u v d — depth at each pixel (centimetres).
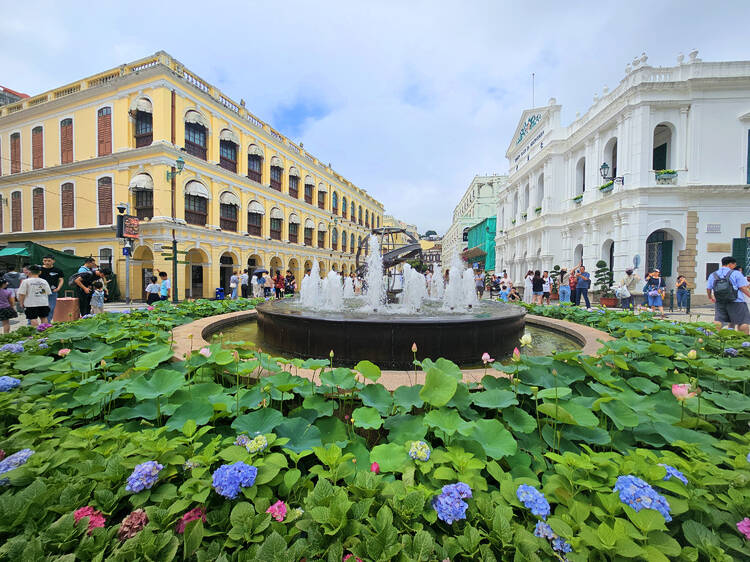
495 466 147
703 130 1318
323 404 204
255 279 1514
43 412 181
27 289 577
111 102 1567
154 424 203
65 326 383
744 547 116
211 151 1697
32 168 1820
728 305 539
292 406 234
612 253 1559
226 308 748
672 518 125
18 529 118
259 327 473
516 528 118
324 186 2873
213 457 143
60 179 1712
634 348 292
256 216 2072
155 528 116
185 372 252
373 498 129
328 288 596
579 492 137
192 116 1555
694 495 132
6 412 197
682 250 1334
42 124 1767
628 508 118
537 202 2161
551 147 1886
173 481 149
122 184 1543
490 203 4234
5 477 131
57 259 1311
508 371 229
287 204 2342
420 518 129
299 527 117
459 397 205
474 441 163
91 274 731
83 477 134
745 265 1288
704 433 181
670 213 1330
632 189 1341
